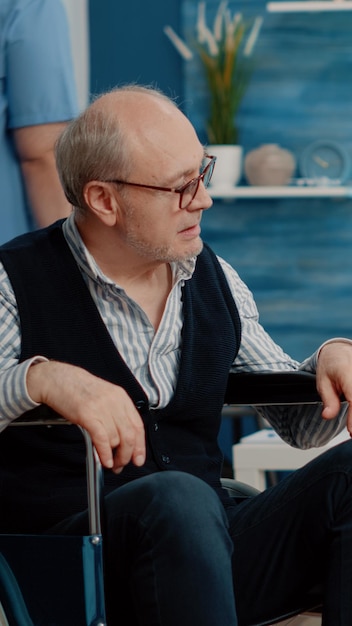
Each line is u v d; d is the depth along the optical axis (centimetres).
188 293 206
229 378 204
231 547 164
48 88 273
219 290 212
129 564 166
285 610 188
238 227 498
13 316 194
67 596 162
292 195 481
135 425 165
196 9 494
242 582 185
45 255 199
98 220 196
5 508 192
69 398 165
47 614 164
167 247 192
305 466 184
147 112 193
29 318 192
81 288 196
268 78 494
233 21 494
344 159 491
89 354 193
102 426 162
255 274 499
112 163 191
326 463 179
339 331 495
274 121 495
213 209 499
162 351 200
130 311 198
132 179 190
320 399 196
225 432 470
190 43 495
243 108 496
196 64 494
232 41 486
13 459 193
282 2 482
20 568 164
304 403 198
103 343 194
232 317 211
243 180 501
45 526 188
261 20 492
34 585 164
